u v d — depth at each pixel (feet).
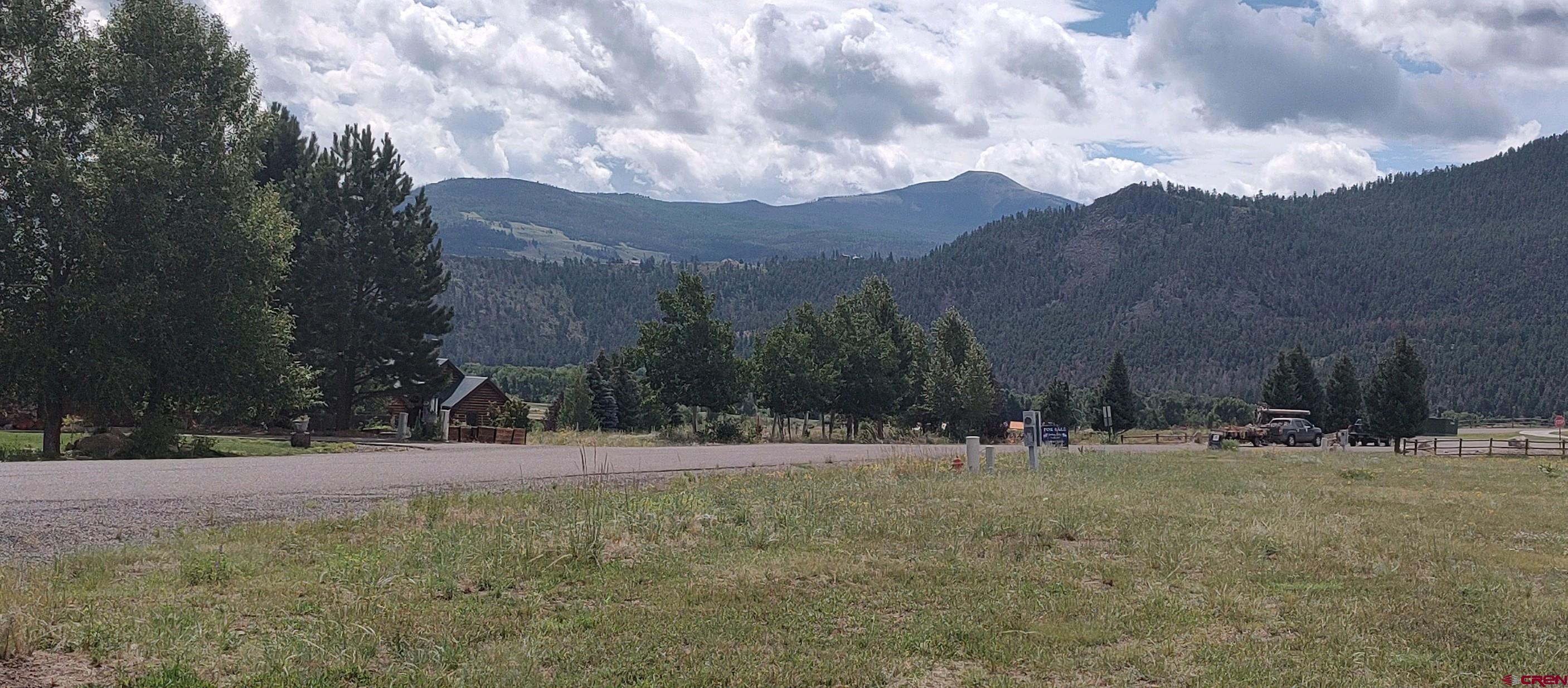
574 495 43.83
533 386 497.87
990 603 26.04
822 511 42.70
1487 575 31.91
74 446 94.94
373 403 176.65
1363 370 646.74
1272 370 268.21
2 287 93.56
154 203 94.02
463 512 39.50
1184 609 26.00
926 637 22.85
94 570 26.37
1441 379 621.31
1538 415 568.82
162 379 101.76
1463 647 23.35
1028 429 71.92
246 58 107.96
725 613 24.27
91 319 90.07
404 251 150.30
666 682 19.21
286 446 106.63
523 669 19.51
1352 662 21.81
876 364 193.77
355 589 25.43
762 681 19.44
